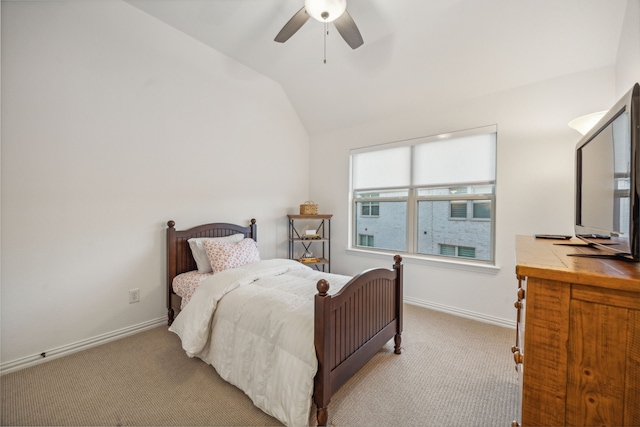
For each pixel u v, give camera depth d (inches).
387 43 108.1
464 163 119.7
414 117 131.6
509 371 78.2
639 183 33.9
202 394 68.1
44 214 80.7
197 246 109.3
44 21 79.4
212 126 123.7
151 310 105.1
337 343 62.5
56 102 82.3
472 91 112.1
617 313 29.4
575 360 31.5
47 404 63.7
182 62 112.0
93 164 90.0
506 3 85.0
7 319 75.0
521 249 51.9
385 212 148.0
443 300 123.1
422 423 59.6
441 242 130.0
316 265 167.0
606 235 45.9
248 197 139.9
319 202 170.4
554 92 97.2
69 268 85.6
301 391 55.1
